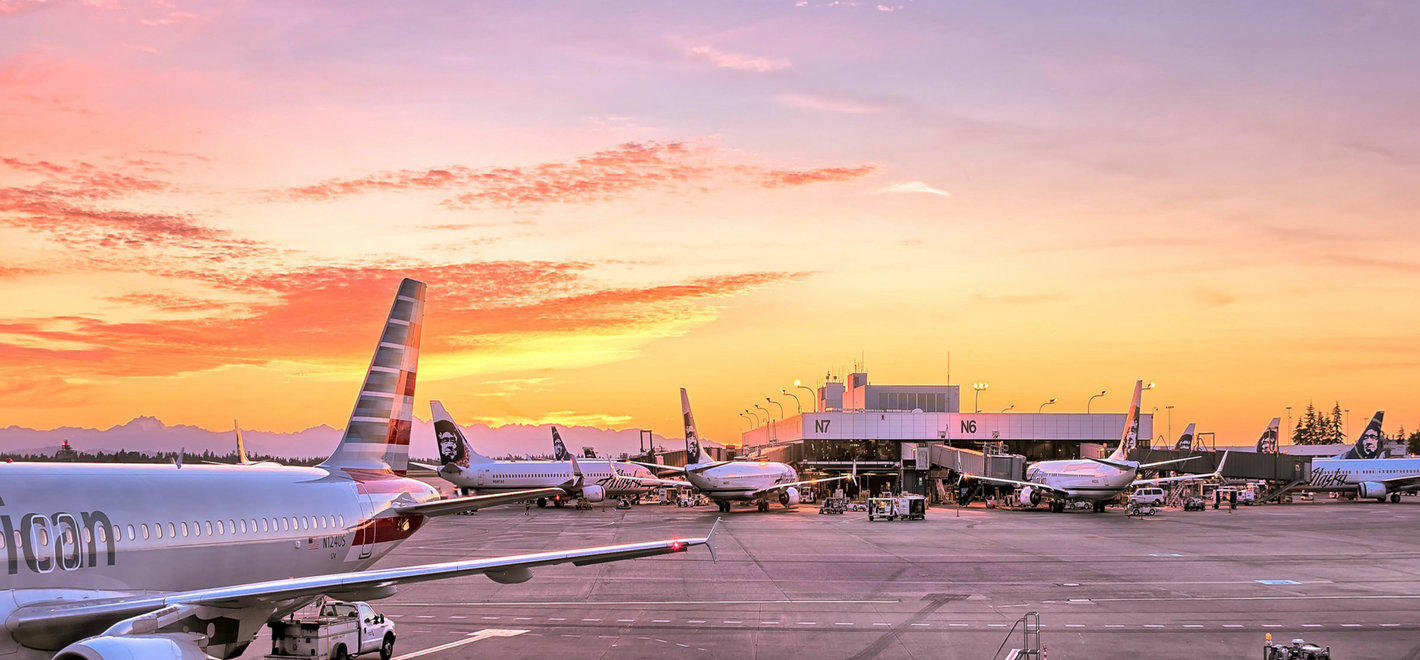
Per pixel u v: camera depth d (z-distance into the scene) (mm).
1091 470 125562
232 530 30469
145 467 29797
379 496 38125
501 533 92938
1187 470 163375
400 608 47438
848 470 170250
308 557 33781
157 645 22312
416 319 42750
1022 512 129000
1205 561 68312
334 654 33812
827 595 51844
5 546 23375
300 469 36469
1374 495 153750
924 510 112125
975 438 169750
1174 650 38469
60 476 26328
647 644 39031
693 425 140500
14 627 22938
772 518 116438
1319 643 40094
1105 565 65750
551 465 144000
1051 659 36906
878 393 199375
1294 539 85812
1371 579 59062
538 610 46875
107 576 25922
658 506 150500
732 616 45438
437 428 142750
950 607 48156
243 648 31766
